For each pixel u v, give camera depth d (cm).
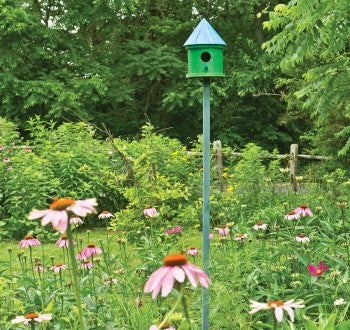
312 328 299
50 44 1839
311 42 668
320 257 489
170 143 1080
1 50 1769
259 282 468
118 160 1009
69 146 1077
